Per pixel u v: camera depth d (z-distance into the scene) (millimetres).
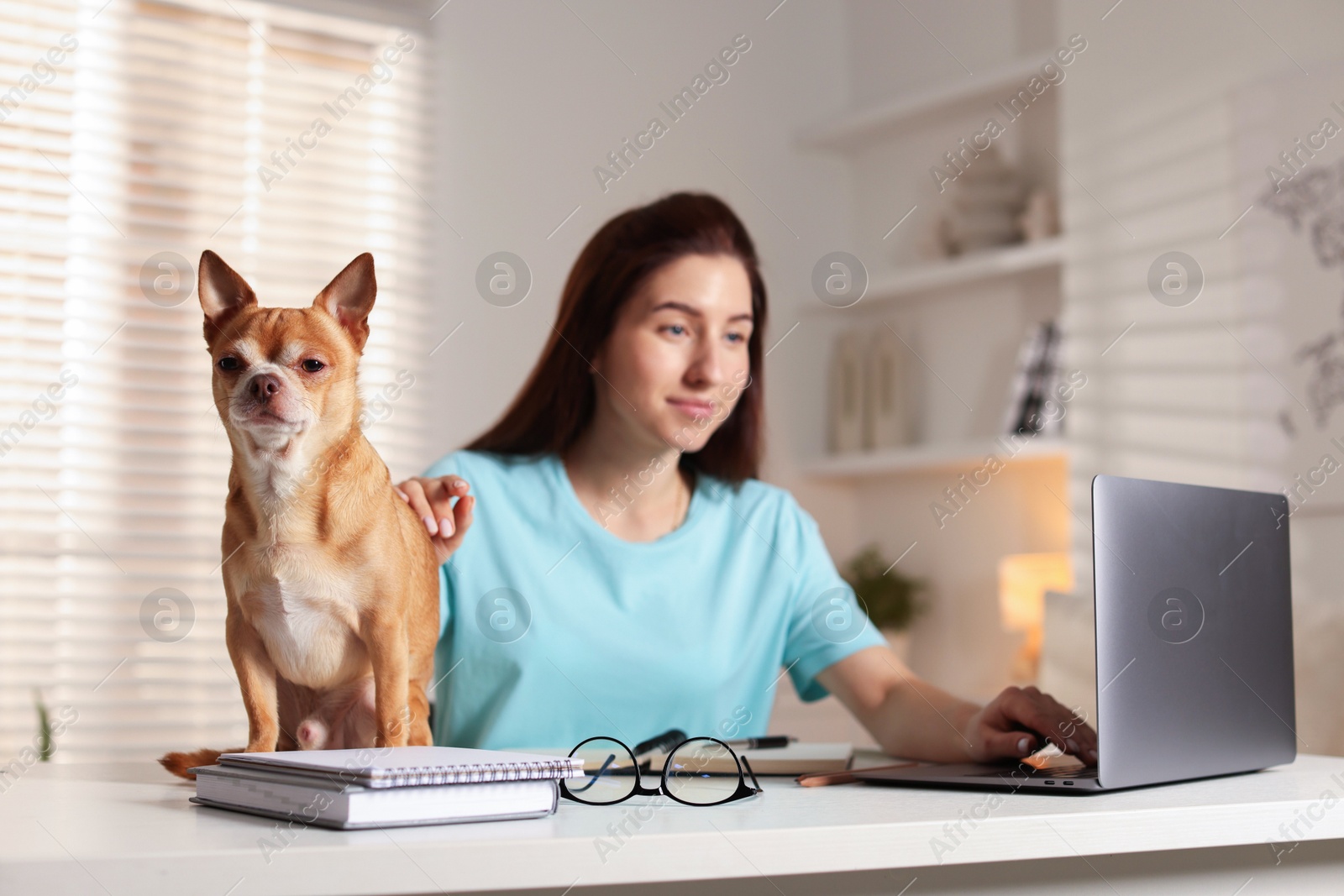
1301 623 1694
